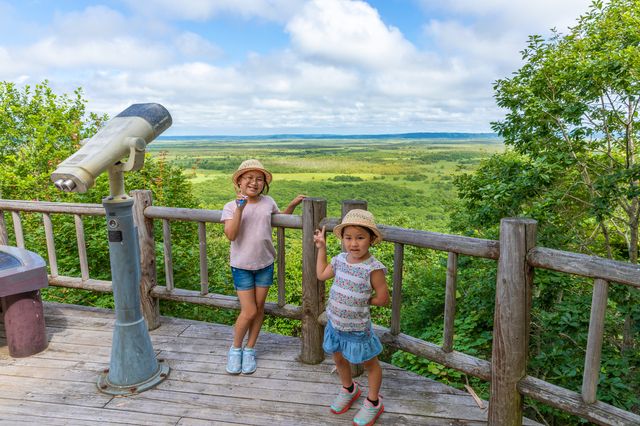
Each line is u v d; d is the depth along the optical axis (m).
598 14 8.85
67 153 12.38
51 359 2.68
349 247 1.84
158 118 2.20
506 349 1.79
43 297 5.00
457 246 1.94
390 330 2.32
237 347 2.52
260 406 2.18
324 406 2.18
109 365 2.58
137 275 2.36
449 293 2.04
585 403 1.63
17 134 15.29
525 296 1.75
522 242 1.70
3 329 3.10
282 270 2.66
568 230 8.72
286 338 2.98
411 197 89.19
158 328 3.14
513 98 8.82
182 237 6.70
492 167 9.30
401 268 2.22
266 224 2.42
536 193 7.99
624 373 5.16
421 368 4.98
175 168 8.59
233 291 6.18
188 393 2.29
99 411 2.13
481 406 2.17
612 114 8.29
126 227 2.27
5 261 2.71
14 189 10.82
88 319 3.32
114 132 2.07
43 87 15.06
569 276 6.55
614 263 1.48
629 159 8.68
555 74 8.21
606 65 7.22
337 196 95.31
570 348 5.97
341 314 1.90
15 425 2.01
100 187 6.44
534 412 5.95
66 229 5.50
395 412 2.13
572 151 8.36
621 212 10.18
